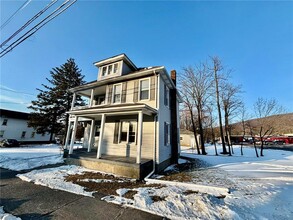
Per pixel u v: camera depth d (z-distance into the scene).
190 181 6.34
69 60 25.55
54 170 7.56
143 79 9.90
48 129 23.58
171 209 3.78
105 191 5.01
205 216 3.44
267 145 27.77
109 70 12.67
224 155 15.65
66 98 23.62
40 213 3.53
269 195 4.62
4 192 4.70
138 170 6.67
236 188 5.33
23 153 13.45
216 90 18.28
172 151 11.38
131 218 3.41
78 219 3.33
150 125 8.93
